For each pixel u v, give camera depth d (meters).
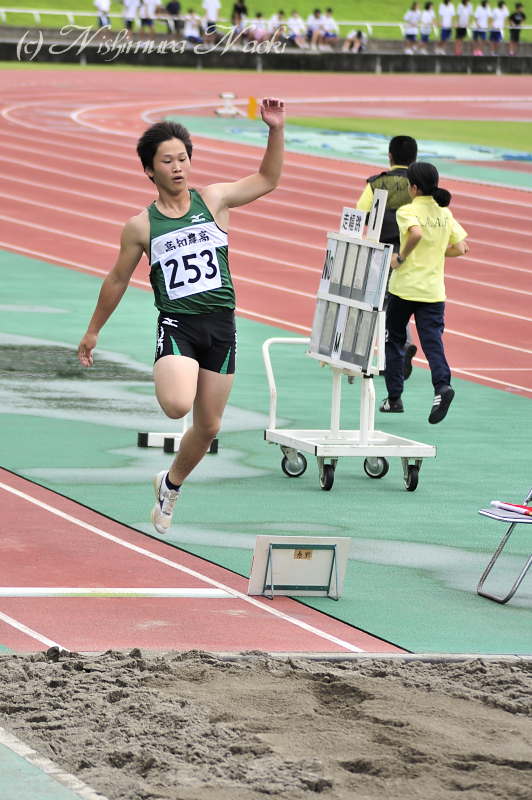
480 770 16.67
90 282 72.00
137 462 36.28
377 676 20.48
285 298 68.69
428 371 53.62
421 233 40.50
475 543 30.16
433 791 15.99
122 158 129.75
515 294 74.06
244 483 34.94
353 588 26.38
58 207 101.00
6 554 27.36
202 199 22.08
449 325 64.25
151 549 28.28
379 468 36.31
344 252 35.75
